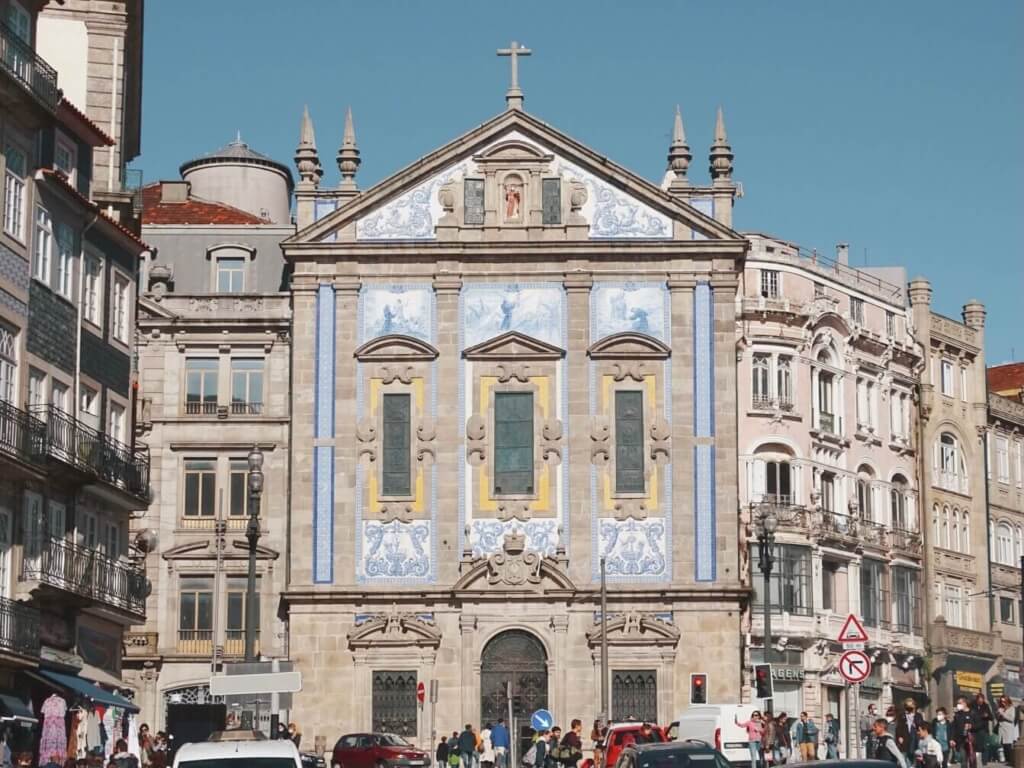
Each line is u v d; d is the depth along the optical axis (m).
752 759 52.31
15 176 54.38
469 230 80.62
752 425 89.62
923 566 99.88
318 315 80.56
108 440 61.34
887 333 99.69
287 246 80.56
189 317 84.56
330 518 79.25
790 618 87.75
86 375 60.31
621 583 78.44
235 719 61.78
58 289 57.91
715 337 79.94
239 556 83.00
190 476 84.19
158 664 82.25
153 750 56.84
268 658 82.12
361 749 70.19
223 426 84.12
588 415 79.62
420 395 80.00
